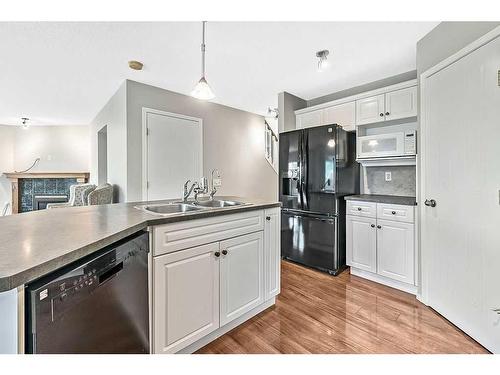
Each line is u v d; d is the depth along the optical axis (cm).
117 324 100
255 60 247
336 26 192
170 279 133
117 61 249
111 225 113
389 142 257
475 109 155
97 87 323
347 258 278
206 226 151
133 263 111
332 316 191
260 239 189
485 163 149
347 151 295
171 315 134
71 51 228
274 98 371
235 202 210
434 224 193
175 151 338
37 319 67
